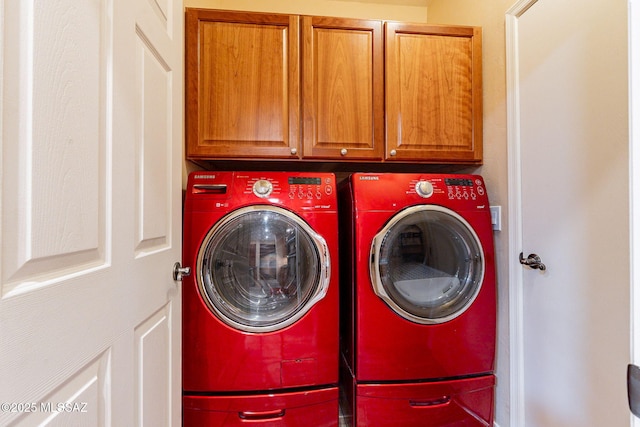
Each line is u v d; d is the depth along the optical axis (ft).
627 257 2.62
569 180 3.19
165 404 2.81
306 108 4.50
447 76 4.78
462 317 4.12
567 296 3.23
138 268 2.26
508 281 4.15
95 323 1.72
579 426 3.07
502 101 4.34
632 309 1.31
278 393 3.80
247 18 4.37
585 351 3.01
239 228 3.88
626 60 2.62
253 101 4.41
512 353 4.03
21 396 1.22
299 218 3.92
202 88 4.32
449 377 4.10
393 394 3.97
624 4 2.63
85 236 1.63
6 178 1.19
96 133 1.74
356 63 4.62
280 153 4.46
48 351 1.36
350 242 4.25
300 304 3.88
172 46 3.01
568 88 3.20
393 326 3.98
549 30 3.45
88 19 1.66
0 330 1.14
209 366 3.70
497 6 4.45
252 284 3.90
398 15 6.62
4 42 1.19
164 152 2.80
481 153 4.82
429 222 4.21
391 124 4.67
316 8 6.40
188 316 3.68
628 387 1.32
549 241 3.48
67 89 1.50
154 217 2.57
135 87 2.22
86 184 1.65
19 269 1.23
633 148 1.30
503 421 4.20
